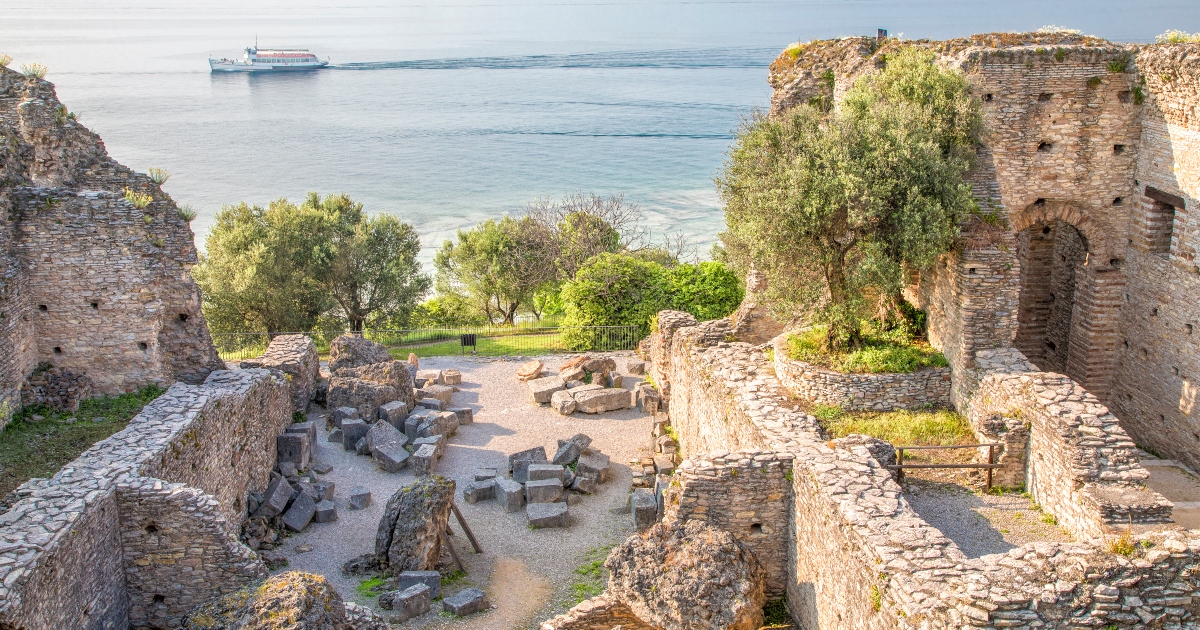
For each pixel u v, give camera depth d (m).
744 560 20.70
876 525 17.91
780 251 27.48
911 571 16.31
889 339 29.02
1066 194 28.27
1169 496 24.44
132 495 21.78
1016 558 16.17
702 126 177.12
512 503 29.56
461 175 134.12
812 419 24.45
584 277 48.44
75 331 28.78
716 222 100.50
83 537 20.36
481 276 64.62
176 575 22.33
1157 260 27.17
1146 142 27.33
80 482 21.80
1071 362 30.38
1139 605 15.18
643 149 153.12
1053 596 15.14
